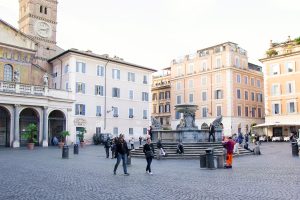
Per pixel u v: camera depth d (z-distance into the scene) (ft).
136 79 211.82
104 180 45.11
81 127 177.27
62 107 160.97
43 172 54.65
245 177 46.70
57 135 168.96
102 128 188.34
